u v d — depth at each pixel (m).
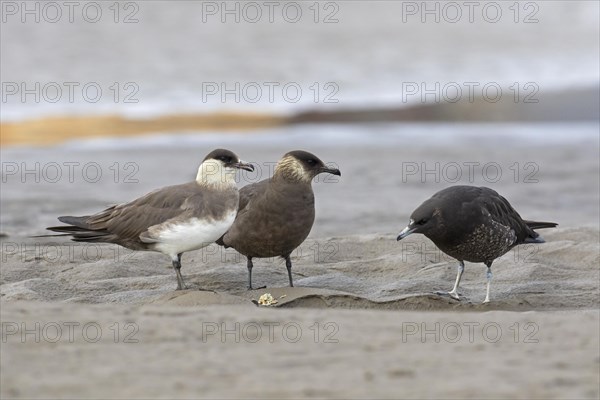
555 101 31.58
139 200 12.27
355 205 18.80
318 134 27.41
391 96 32.06
